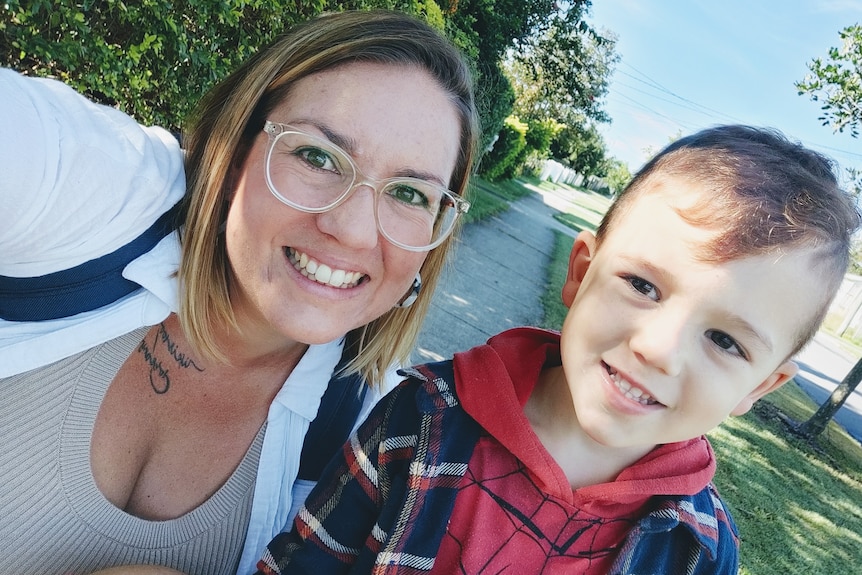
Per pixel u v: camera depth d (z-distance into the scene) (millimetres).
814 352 5730
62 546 408
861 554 1727
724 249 352
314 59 405
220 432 458
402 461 429
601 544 399
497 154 5816
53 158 348
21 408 392
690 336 358
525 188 7875
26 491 393
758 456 2188
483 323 1988
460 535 402
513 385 430
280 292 407
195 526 450
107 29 977
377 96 397
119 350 414
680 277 359
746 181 376
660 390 363
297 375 465
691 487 405
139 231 408
